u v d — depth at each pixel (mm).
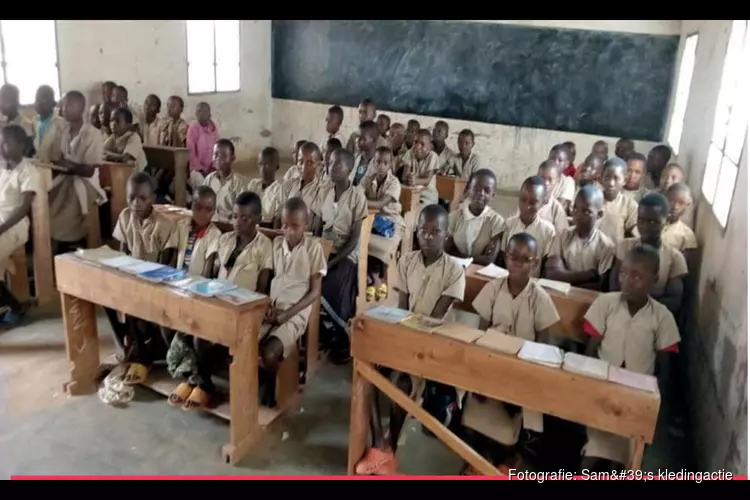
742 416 1976
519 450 2418
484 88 8031
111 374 2760
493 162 8227
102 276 2459
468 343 1875
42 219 3527
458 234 3150
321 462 2371
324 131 8969
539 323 2268
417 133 5609
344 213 3395
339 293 3258
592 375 1721
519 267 2229
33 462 2262
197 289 2332
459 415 2383
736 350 2195
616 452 1982
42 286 3607
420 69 8266
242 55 8461
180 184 4977
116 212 4445
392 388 2041
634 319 2180
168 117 5961
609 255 2850
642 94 7418
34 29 5570
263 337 2566
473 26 7871
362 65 8539
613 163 3467
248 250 2756
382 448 2242
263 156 3738
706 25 4883
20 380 2805
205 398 2561
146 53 6871
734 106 3227
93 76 6246
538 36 7645
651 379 1727
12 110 4387
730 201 2795
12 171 3428
